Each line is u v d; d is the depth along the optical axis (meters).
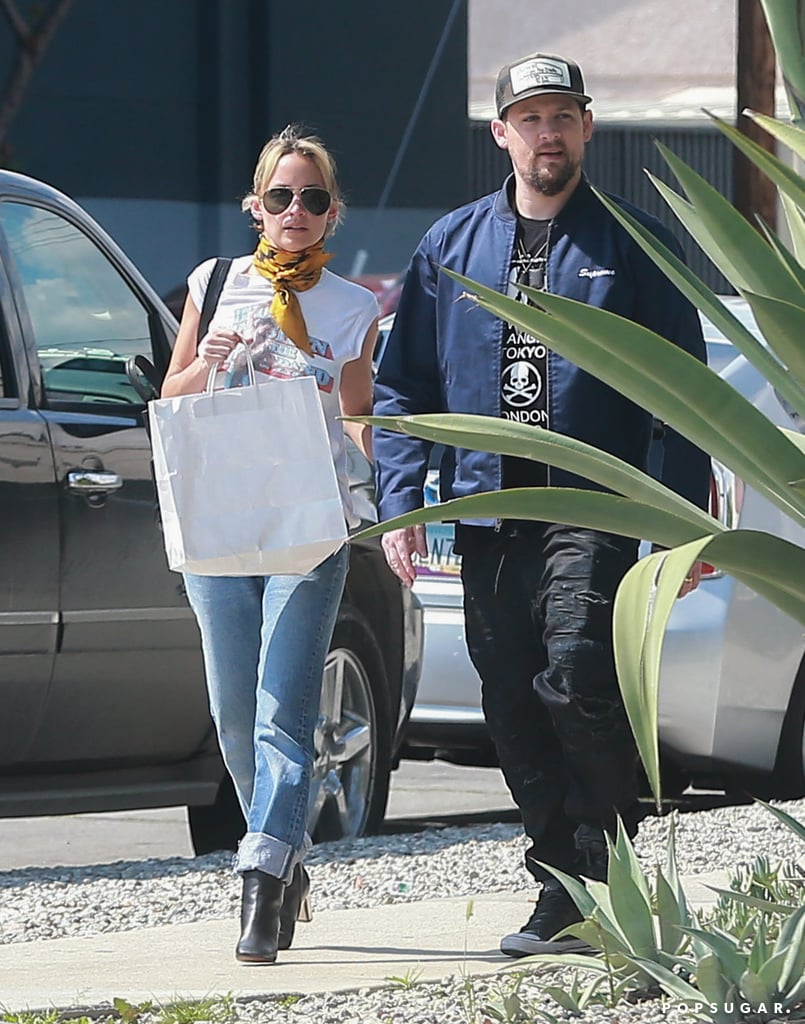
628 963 10.31
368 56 57.53
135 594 16.44
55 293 16.61
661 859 15.63
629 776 12.06
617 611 6.65
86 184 52.84
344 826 17.48
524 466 12.12
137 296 17.61
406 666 18.39
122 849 20.22
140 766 17.05
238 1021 10.41
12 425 15.59
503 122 12.27
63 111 52.31
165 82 54.22
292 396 11.78
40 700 15.88
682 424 7.85
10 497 15.46
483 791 23.89
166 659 16.78
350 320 12.30
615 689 11.85
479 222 12.36
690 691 19.34
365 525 17.55
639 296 12.05
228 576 12.32
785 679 19.69
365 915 13.46
